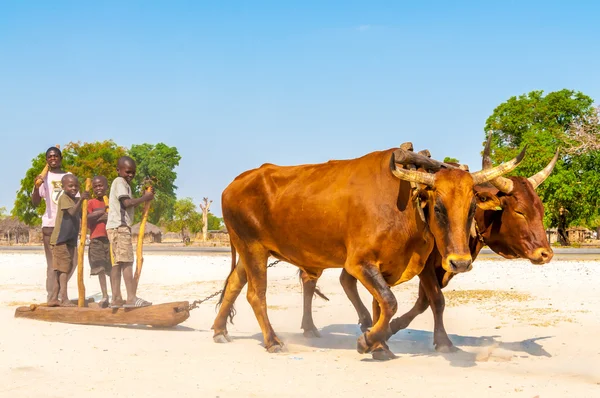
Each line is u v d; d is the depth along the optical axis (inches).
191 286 717.9
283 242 362.0
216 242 2714.1
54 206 484.4
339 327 446.0
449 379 284.5
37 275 870.4
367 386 273.0
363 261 322.0
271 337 356.5
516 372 300.8
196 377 288.2
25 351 339.0
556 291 625.0
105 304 452.4
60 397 256.1
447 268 290.8
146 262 1080.8
